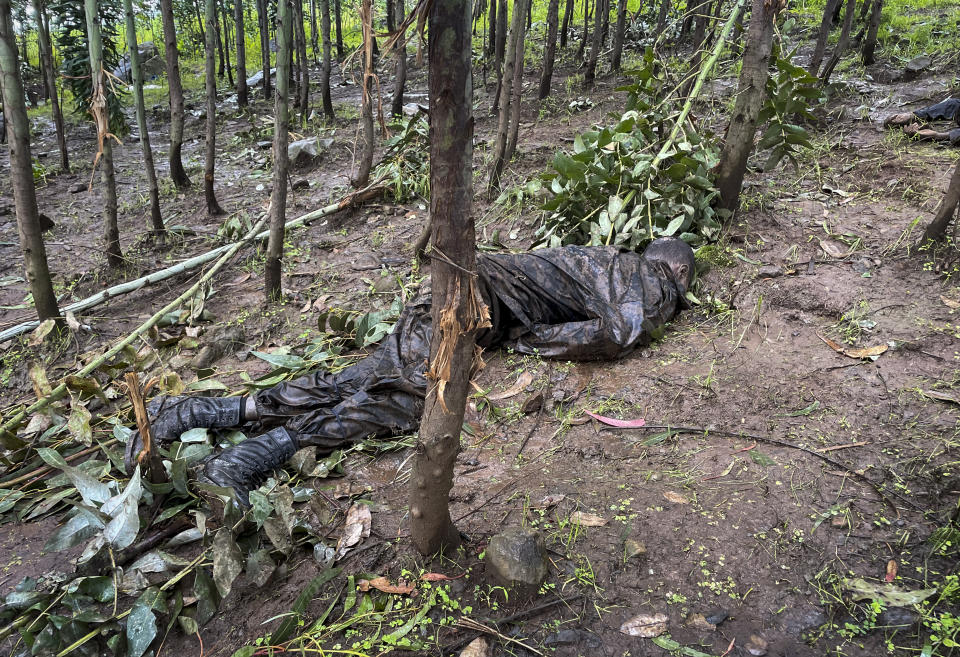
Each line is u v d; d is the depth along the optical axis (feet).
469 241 5.97
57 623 7.25
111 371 8.64
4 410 12.69
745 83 15.20
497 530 8.39
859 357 11.23
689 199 15.87
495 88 34.63
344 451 10.47
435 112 5.47
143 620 7.20
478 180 22.53
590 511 8.61
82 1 29.50
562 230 16.78
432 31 5.21
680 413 10.62
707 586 7.36
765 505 8.45
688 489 8.89
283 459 9.91
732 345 12.28
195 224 22.13
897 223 15.20
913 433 9.39
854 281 13.43
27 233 13.65
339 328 13.74
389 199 21.70
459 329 6.20
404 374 11.18
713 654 6.57
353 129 31.19
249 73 50.83
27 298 17.42
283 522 8.05
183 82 48.01
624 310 12.48
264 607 7.62
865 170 18.22
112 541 7.84
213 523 8.69
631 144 16.92
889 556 7.54
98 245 20.94
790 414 10.22
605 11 39.50
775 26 16.65
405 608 7.27
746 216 16.62
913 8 34.99
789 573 7.45
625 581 7.50
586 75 31.45
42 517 9.61
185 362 11.78
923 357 10.94
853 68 27.61
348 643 6.95
